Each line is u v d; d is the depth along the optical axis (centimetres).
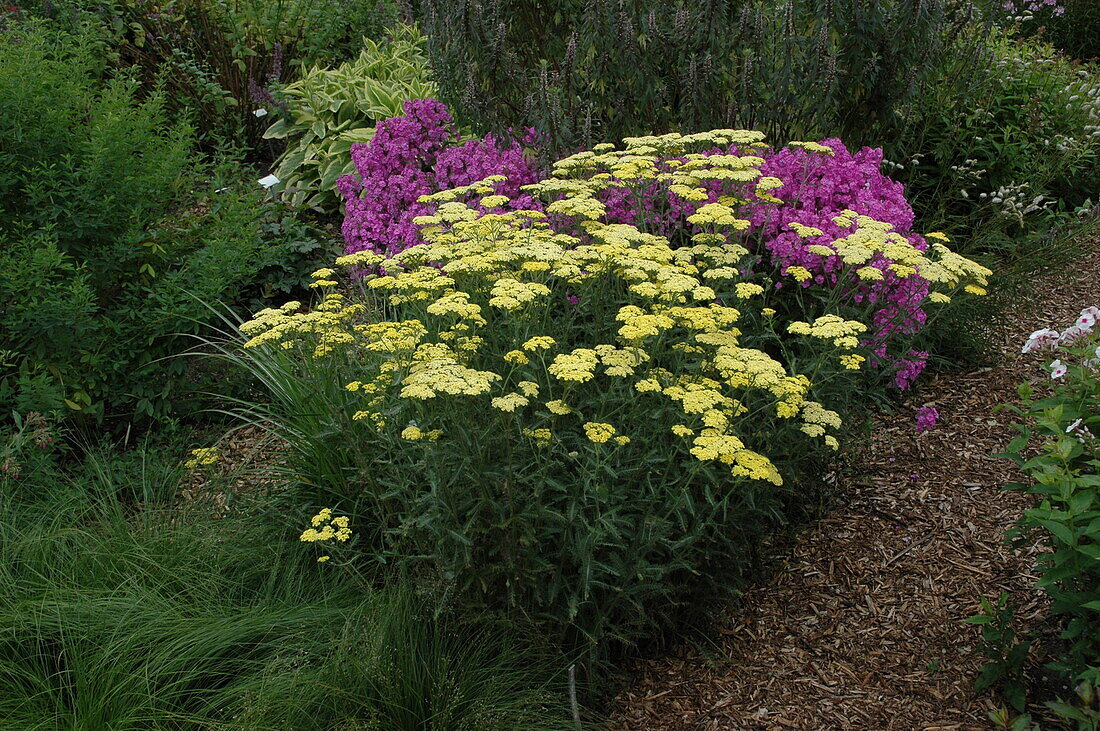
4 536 328
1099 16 1169
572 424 307
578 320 377
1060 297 580
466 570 280
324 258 596
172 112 770
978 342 493
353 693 261
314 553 338
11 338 432
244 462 413
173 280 454
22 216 454
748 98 506
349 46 901
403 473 300
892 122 544
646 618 293
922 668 304
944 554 356
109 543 329
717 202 396
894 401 465
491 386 298
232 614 297
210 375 485
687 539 273
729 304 366
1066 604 247
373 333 317
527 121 512
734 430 292
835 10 494
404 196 537
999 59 737
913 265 351
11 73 435
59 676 276
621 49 498
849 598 340
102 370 450
